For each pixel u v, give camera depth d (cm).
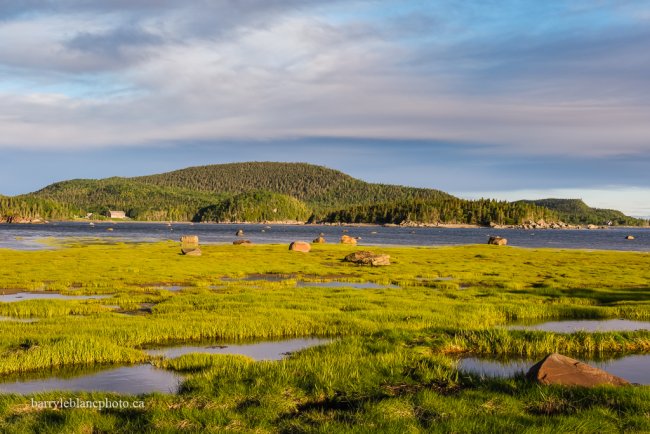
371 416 1242
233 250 8169
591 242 16200
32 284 4006
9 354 1920
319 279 4750
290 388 1472
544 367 1545
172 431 1148
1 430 1175
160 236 15125
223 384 1515
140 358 1994
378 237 17450
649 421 1183
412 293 3706
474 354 2142
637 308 3186
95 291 3738
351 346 2003
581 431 1141
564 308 3139
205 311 2873
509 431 1123
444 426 1156
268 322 2558
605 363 2048
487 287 4347
